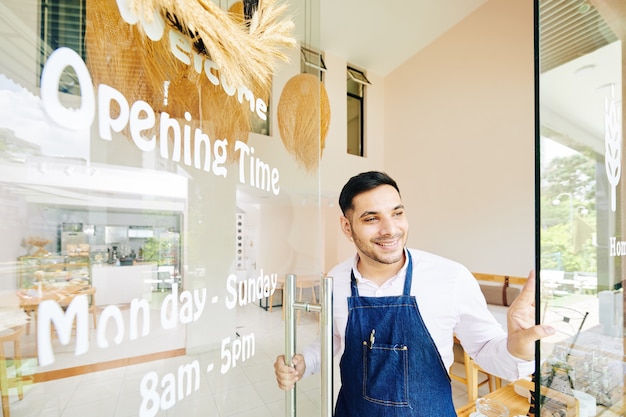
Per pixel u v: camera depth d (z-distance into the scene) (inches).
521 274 158.7
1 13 11.6
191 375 18.1
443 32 200.5
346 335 43.9
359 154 249.9
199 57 18.9
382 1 175.0
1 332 11.3
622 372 30.4
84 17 13.2
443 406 39.3
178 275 17.4
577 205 25.7
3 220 11.0
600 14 28.1
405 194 229.1
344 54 224.1
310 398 33.1
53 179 12.1
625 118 32.2
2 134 11.1
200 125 18.9
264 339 24.0
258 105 24.2
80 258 13.1
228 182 21.0
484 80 177.6
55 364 12.3
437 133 205.8
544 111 22.9
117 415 13.9
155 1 16.1
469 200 185.0
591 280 26.8
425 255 45.5
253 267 23.4
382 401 39.6
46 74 12.1
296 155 27.9
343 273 48.2
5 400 11.6
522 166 159.8
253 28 23.7
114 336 14.2
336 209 257.1
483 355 40.1
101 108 13.7
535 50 22.9
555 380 24.0
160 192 16.3
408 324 40.7
